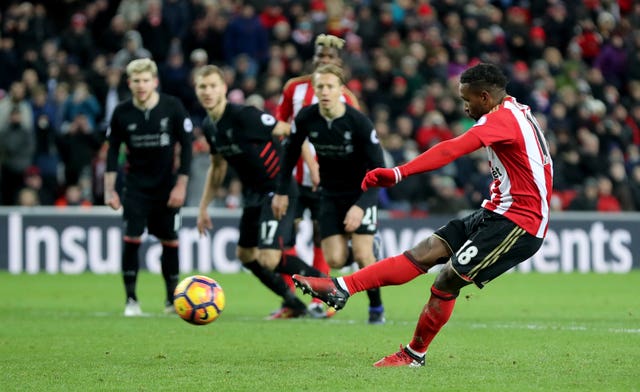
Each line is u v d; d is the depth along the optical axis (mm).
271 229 37156
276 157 37656
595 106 81062
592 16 93375
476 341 30891
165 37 74562
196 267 63656
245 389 21891
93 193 65500
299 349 28891
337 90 33688
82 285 55188
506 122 23531
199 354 27828
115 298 48156
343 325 35938
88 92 68812
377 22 81125
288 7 79750
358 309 43344
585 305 45156
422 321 24547
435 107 75438
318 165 36906
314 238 42000
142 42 74562
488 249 23781
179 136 39594
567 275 64750
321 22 77062
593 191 71188
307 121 34531
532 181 23703
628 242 69125
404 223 66188
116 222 63125
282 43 75562
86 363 26109
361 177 35312
